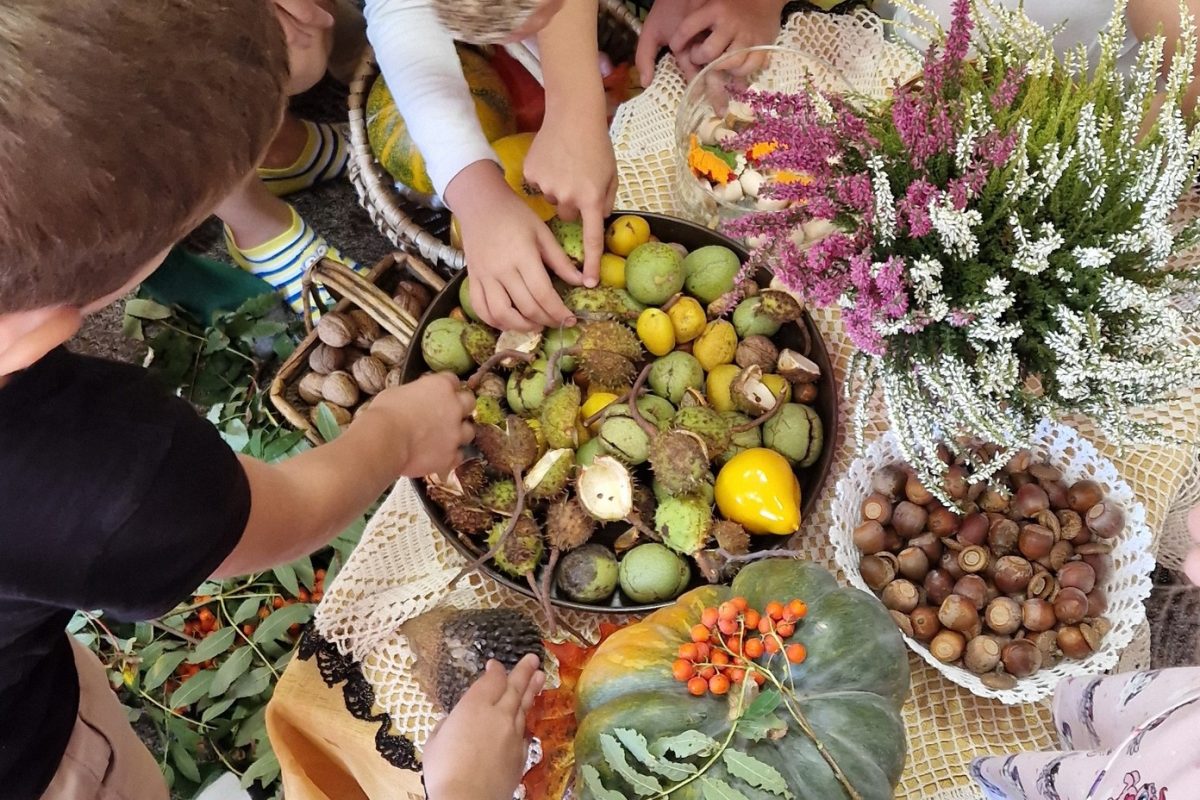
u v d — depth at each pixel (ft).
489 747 1.92
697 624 1.84
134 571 1.53
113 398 1.52
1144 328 1.66
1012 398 1.81
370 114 3.29
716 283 2.39
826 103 1.83
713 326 2.35
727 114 2.56
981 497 2.20
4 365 1.25
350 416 3.23
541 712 2.01
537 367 2.39
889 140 1.79
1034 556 2.14
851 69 2.80
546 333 2.44
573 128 2.53
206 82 1.17
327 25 3.32
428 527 2.40
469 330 2.46
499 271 2.41
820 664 1.73
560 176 2.50
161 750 3.77
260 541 1.84
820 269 1.73
